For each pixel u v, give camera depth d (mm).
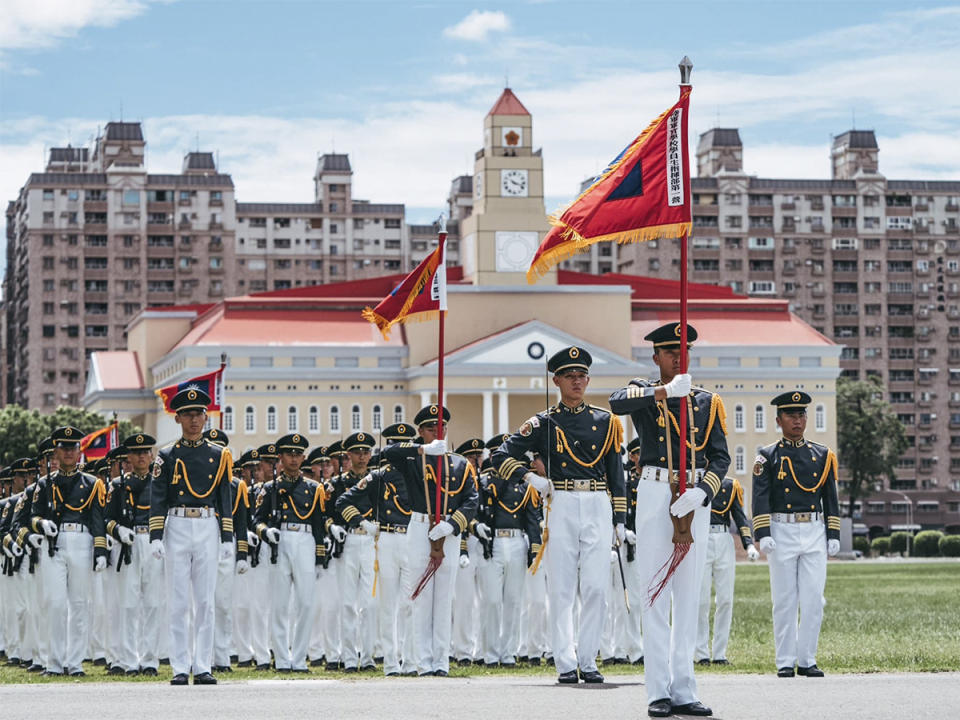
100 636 38906
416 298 33469
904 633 43281
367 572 36125
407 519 33281
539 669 34125
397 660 33625
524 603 38281
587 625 26891
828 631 44469
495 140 170500
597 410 27094
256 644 37625
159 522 29062
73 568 35156
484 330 165625
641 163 23594
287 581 36344
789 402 29266
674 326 22922
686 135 23250
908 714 20359
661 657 21812
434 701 22422
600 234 23688
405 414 164375
